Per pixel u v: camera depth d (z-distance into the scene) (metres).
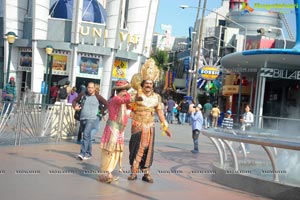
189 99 32.38
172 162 11.45
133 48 40.12
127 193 6.98
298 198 7.25
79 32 36.41
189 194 7.35
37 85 36.75
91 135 10.27
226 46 52.47
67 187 7.03
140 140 8.00
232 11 57.78
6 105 11.35
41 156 10.02
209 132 9.10
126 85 7.85
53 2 40.88
